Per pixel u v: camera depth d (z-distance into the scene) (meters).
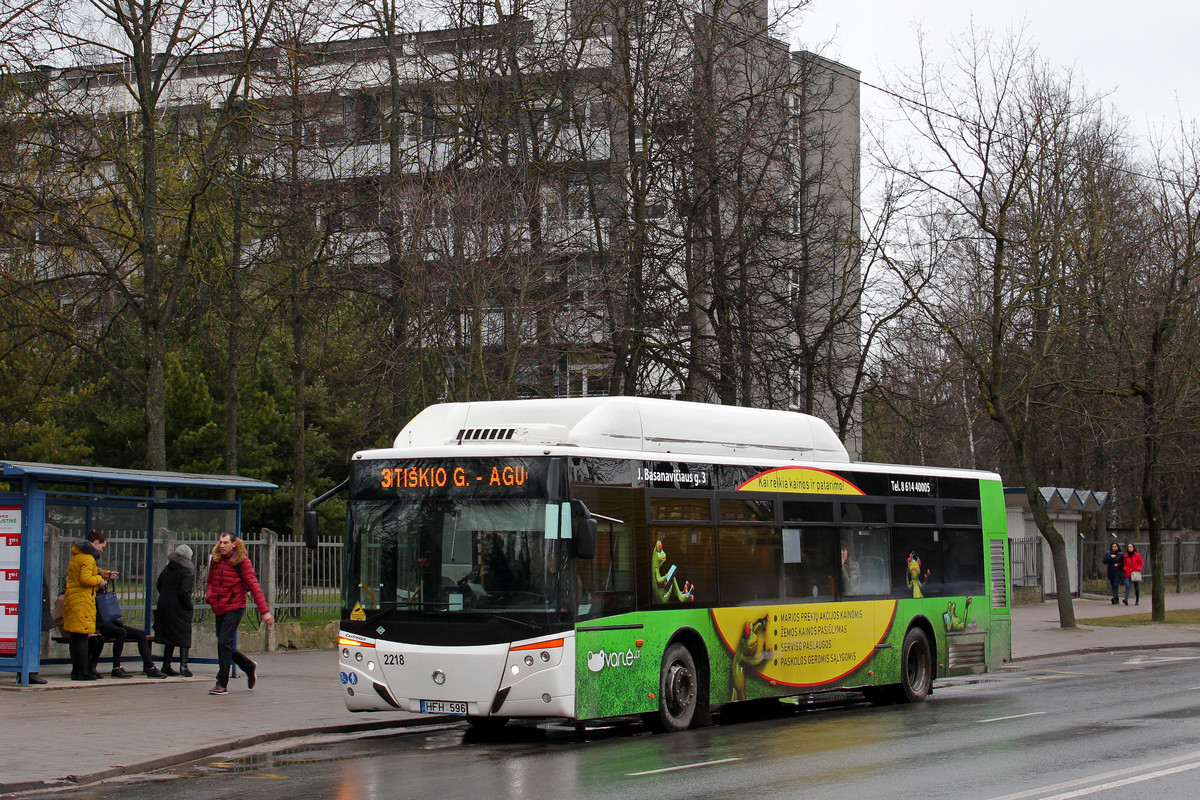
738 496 15.72
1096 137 36.47
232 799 9.91
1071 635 31.23
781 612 16.08
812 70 30.78
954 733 14.13
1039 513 33.34
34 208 21.53
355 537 13.98
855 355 32.31
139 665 19.31
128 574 19.30
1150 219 36.69
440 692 13.20
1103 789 10.13
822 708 17.86
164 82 22.41
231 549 16.75
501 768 11.59
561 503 13.29
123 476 17.11
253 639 22.59
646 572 14.22
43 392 31.56
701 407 15.80
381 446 30.27
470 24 27.02
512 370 23.50
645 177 28.27
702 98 28.19
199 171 22.78
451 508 13.62
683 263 28.86
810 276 30.70
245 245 26.19
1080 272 32.09
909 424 34.78
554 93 27.66
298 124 24.52
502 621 13.11
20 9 21.02
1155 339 34.38
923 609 18.61
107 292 24.02
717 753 12.53
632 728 15.12
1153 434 34.53
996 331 32.72
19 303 22.91
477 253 23.56
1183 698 18.20
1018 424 37.44
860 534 17.67
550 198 26.73
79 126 21.72
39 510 16.33
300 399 27.86
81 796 10.12
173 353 36.69
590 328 27.28
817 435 17.55
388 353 25.98
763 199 28.78
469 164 27.27
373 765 11.85
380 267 26.05
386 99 28.52
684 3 28.91
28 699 15.43
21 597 16.30
